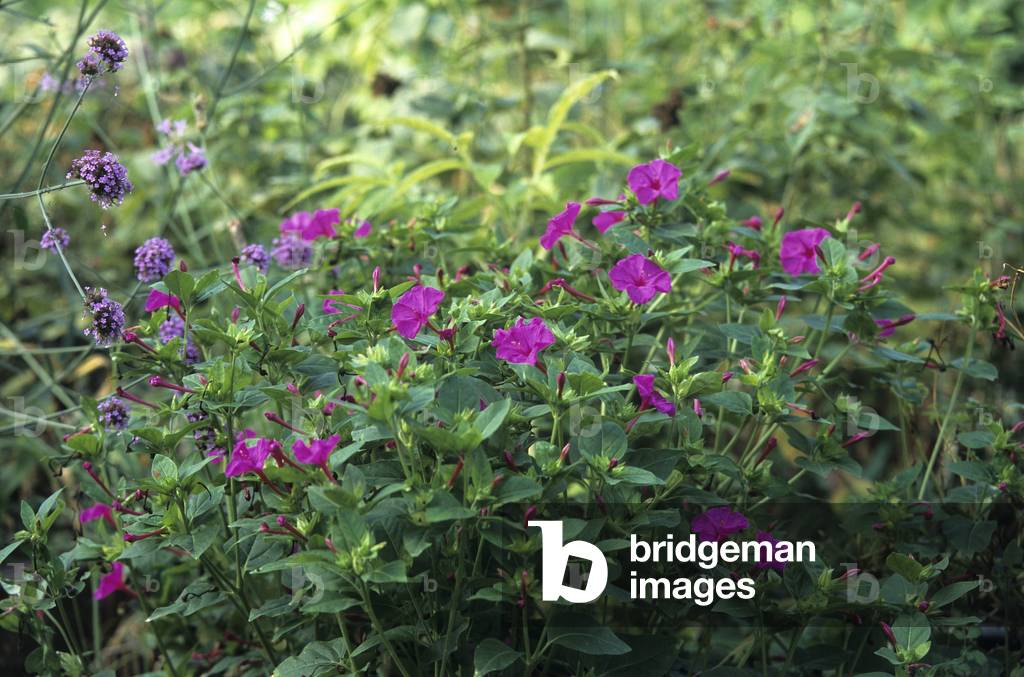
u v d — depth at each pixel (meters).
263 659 1.15
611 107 1.75
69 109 1.52
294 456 1.03
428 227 1.21
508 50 1.60
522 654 1.02
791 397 1.07
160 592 1.22
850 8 1.63
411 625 1.05
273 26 1.76
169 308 1.11
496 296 1.07
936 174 1.70
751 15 1.66
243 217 1.46
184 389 1.05
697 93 1.65
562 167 1.44
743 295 1.14
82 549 1.09
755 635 1.11
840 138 1.54
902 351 1.18
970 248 1.60
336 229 1.22
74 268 1.45
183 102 1.56
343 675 1.05
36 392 1.29
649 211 1.13
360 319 1.07
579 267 1.15
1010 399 1.38
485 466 0.99
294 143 1.58
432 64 1.69
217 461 1.13
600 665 1.07
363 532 0.98
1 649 1.26
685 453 1.05
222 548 1.14
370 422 0.99
